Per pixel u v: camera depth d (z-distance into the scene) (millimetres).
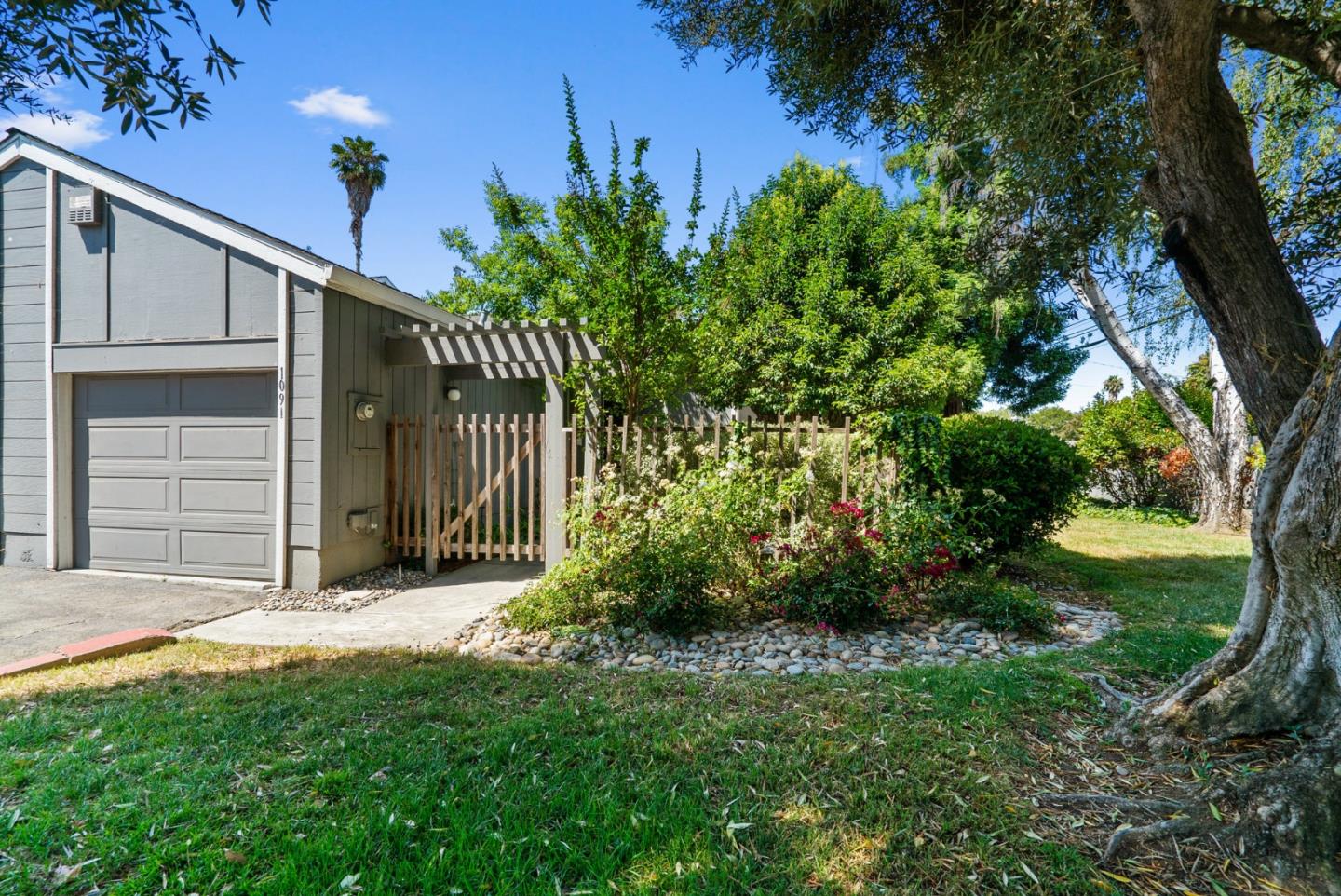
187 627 5160
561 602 4926
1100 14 3275
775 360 13062
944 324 13375
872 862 2080
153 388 6879
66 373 6961
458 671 3891
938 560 5008
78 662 4156
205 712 3234
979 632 4664
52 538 7023
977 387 15594
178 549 6836
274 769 2598
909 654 4305
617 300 6812
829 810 2350
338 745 2828
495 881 1989
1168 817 2256
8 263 7109
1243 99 4445
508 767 2639
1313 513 2416
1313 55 2617
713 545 5102
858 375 12945
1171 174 2809
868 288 13961
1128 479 14625
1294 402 2674
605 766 2670
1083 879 1975
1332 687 2506
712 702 3352
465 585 6832
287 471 6465
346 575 6891
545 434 7035
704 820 2281
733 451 5828
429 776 2555
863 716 3113
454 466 9055
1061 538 9852
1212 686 2811
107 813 2287
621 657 4281
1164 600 5914
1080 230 3787
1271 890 1944
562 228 7832
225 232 6473
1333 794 2135
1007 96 3234
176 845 2105
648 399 7668
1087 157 3408
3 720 3150
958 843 2168
